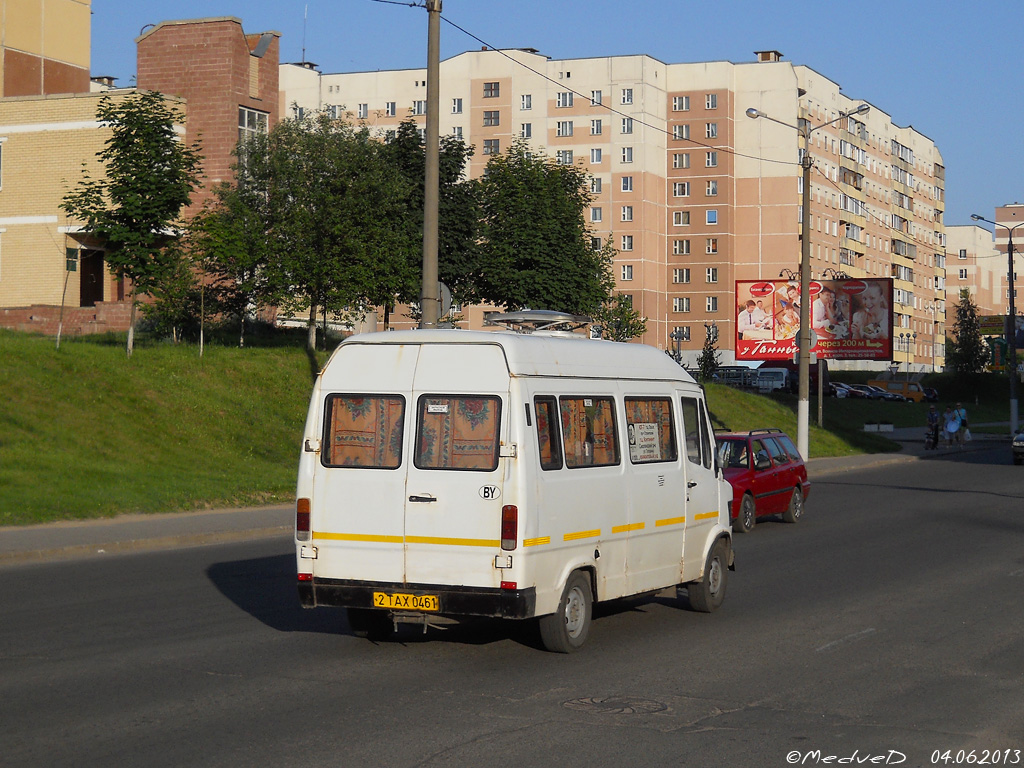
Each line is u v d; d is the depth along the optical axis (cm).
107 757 632
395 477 902
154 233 2797
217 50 4203
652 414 1072
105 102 4019
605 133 10094
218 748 651
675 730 700
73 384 2427
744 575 1430
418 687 811
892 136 12619
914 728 711
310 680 830
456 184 4475
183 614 1102
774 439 2106
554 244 4612
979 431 6725
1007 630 1055
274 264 3281
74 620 1059
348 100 10769
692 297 10325
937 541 1797
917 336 13388
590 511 951
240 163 3591
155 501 1936
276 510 2038
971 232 15812
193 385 2708
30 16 4994
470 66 10388
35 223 4066
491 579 872
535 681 834
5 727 693
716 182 10231
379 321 5519
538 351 924
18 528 1653
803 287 3753
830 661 913
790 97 10131
